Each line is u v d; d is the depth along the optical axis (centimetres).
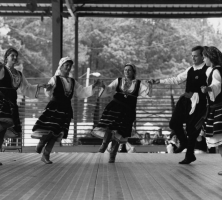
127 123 681
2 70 616
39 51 3428
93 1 1587
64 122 664
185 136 705
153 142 1404
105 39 3447
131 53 3431
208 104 539
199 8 1681
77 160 727
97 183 477
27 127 1577
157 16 1767
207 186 461
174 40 3491
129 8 1675
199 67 663
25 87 657
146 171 585
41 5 1675
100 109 1534
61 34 1380
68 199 388
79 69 3412
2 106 615
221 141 525
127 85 687
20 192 417
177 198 396
